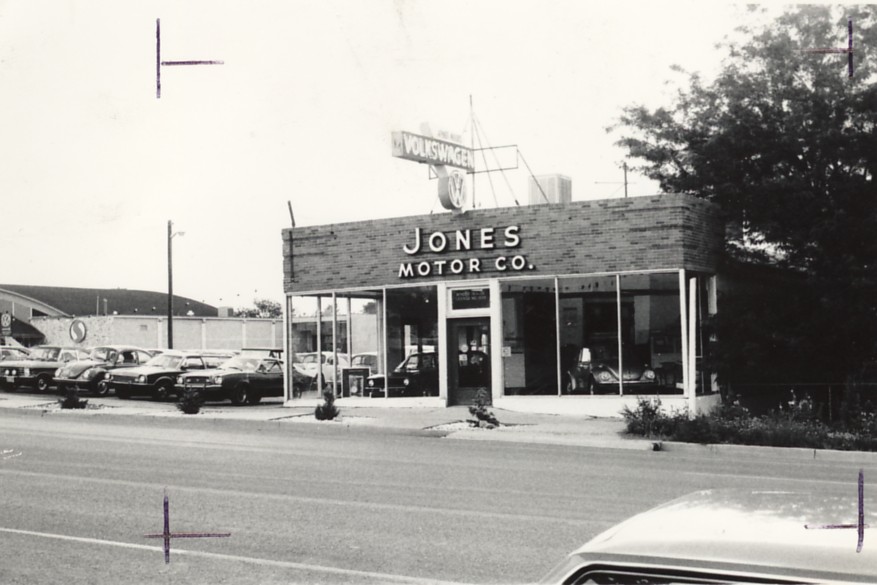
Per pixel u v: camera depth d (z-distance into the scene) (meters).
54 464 14.41
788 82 23.47
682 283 21.81
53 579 7.46
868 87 22.61
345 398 25.91
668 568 2.56
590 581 2.70
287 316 27.23
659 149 25.45
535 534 9.05
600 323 22.67
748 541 2.57
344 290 26.17
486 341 24.17
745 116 23.66
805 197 22.56
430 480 12.83
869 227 21.88
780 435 17.66
